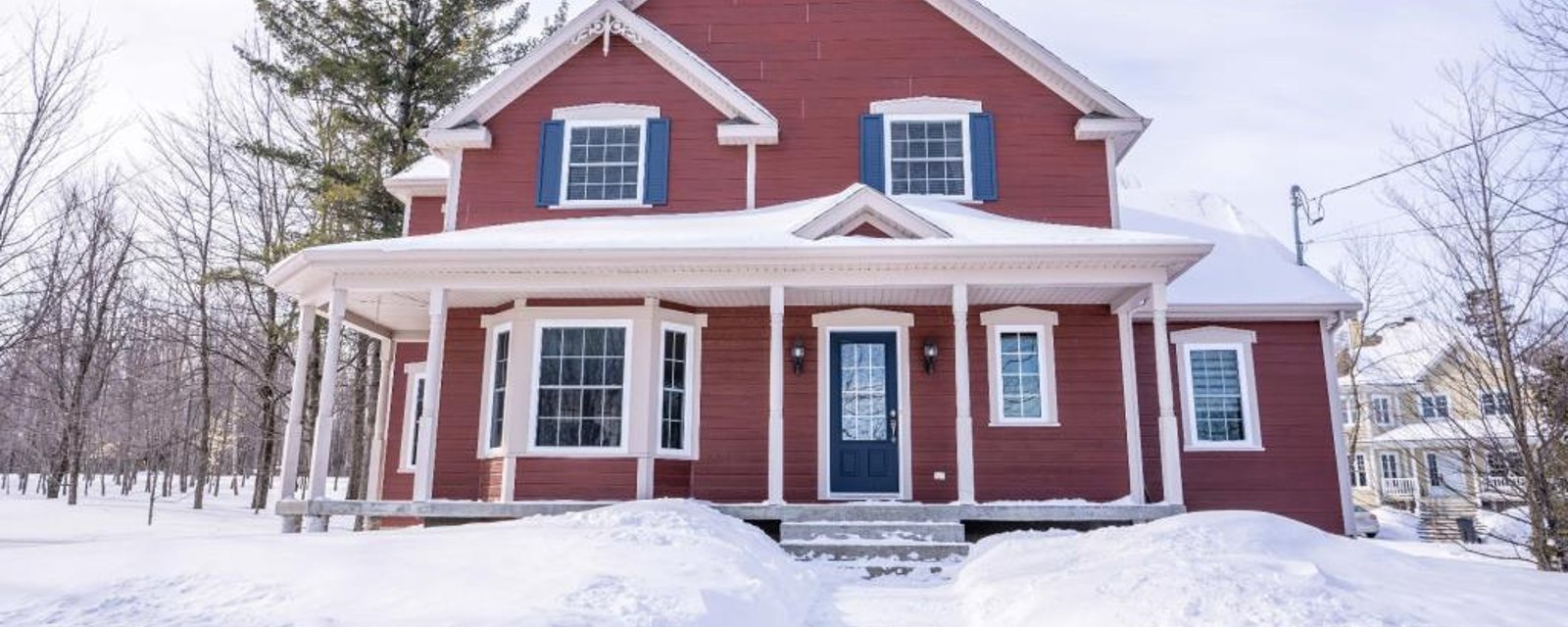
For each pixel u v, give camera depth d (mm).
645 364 11469
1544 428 12594
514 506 10219
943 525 9695
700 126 12938
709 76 12789
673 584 6020
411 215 14727
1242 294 13109
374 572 6129
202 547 7016
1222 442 12742
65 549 6992
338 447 43656
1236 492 12547
